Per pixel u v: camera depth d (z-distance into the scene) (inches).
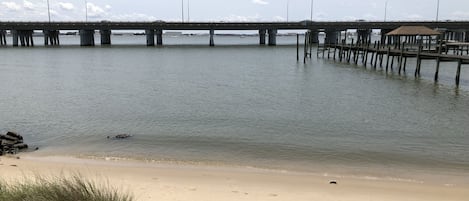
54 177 390.0
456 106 1008.9
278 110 954.1
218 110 953.5
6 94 1230.9
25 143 660.7
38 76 1731.1
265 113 918.4
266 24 4407.0
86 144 658.2
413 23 4215.1
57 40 4675.2
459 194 410.0
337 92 1249.4
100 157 575.5
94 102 1080.2
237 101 1082.1
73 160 554.9
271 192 403.2
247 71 1916.8
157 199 365.4
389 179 472.4
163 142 671.1
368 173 500.1
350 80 1556.3
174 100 1103.6
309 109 967.6
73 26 4281.5
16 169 483.5
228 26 4402.1
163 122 828.6
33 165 515.2
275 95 1187.3
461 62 1290.6
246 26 4404.5
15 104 1052.5
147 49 4069.9
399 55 1740.9
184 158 573.3
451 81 1491.1
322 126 788.6
